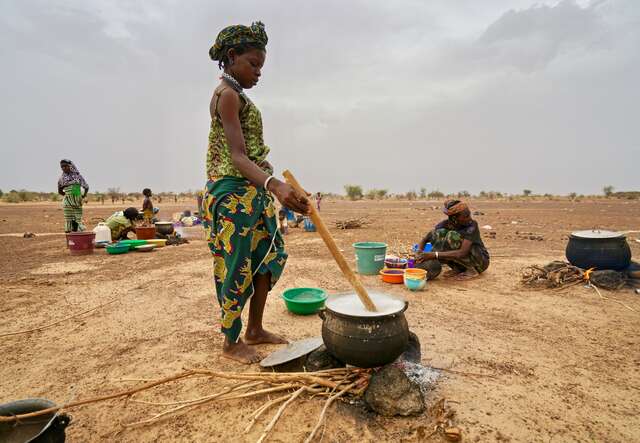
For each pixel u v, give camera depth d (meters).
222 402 2.66
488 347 3.55
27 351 3.62
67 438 2.34
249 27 3.09
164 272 7.12
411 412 2.41
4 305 5.09
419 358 3.07
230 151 2.99
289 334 3.91
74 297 5.46
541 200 53.28
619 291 5.30
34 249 10.44
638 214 21.05
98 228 10.62
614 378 2.98
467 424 2.38
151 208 12.78
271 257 3.39
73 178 10.59
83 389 2.91
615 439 2.27
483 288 5.69
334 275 6.75
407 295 5.36
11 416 2.00
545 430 2.34
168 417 2.52
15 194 57.84
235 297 3.18
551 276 5.66
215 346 3.62
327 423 2.38
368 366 2.51
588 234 5.76
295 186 2.59
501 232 12.86
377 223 16.78
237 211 3.11
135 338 3.90
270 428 2.25
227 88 3.05
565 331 3.95
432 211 26.89
